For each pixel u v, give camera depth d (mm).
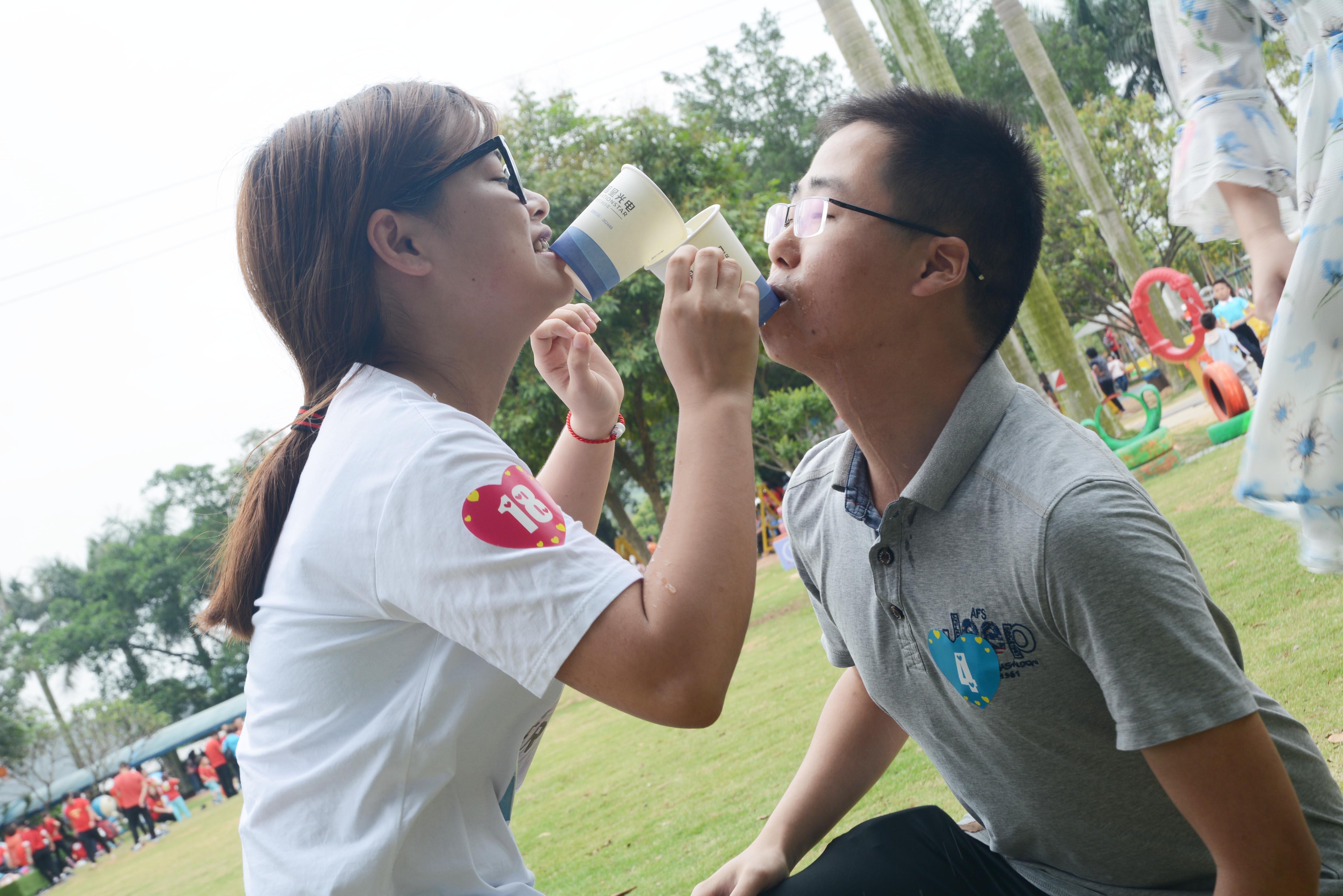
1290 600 3268
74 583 39500
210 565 1424
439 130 1375
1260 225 1700
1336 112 1481
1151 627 1060
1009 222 1274
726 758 4539
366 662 1209
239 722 20125
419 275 1374
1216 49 1735
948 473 1209
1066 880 1385
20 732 26500
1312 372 1476
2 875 17156
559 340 1778
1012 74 29328
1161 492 7344
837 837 1503
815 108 33656
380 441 1216
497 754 1274
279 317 1406
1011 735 1273
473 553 1131
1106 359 26594
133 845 16812
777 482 22688
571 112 13922
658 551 1188
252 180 1411
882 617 1382
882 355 1288
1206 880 1291
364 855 1158
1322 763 1324
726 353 1290
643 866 3283
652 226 1451
